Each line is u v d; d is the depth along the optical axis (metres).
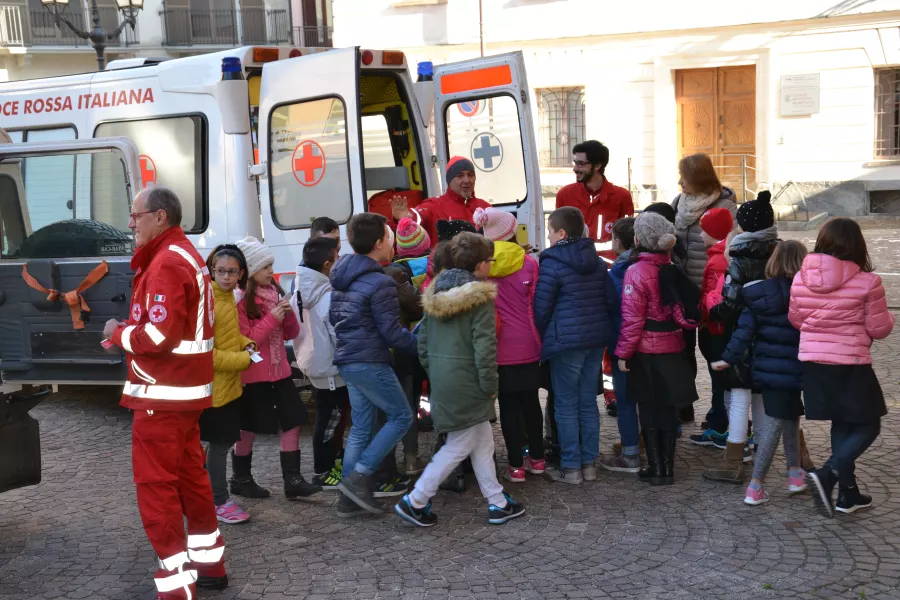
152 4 26.80
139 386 4.02
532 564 4.50
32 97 7.96
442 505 5.33
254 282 5.20
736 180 18.75
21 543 4.91
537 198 7.23
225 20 27.08
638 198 19.11
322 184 6.59
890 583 4.18
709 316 5.46
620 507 5.19
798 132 17.97
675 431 5.50
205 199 7.02
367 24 20.34
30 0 26.11
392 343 4.96
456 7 19.78
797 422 5.18
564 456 5.55
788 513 5.02
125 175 6.13
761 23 17.86
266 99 6.79
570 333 5.29
